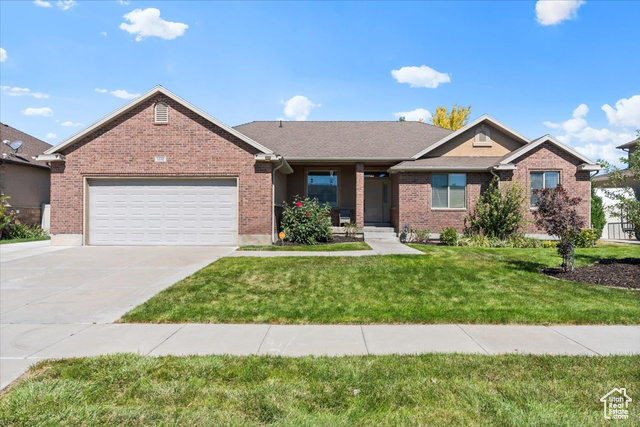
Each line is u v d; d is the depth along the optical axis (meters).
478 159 17.14
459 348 4.85
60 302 7.14
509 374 4.02
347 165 19.09
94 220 14.46
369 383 3.83
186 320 6.09
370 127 20.92
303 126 21.08
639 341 5.07
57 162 14.32
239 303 6.90
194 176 14.25
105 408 3.39
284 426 3.11
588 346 4.88
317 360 4.42
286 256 11.37
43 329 5.72
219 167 14.21
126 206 14.44
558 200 9.37
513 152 16.67
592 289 7.66
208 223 14.36
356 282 8.27
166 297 7.25
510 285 8.02
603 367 4.17
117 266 10.34
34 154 21.70
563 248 9.21
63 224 14.36
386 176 19.48
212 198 14.37
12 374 4.16
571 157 15.92
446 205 16.62
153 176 14.30
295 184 19.09
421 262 10.25
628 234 19.23
